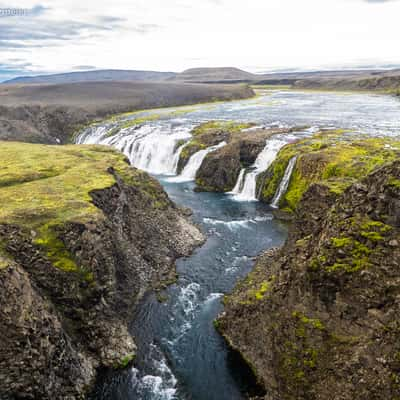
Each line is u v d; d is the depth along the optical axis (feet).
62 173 158.20
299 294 84.48
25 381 75.31
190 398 87.04
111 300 106.11
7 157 185.57
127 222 142.82
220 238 167.43
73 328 93.81
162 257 142.31
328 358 74.95
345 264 75.92
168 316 113.29
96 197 130.00
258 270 130.41
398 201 71.77
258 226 181.88
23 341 76.07
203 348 100.78
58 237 100.99
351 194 81.97
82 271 98.84
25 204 116.26
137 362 96.43
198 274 136.36
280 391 82.48
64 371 83.87
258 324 94.99
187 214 194.08
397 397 63.52
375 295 70.90
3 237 97.71
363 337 70.85
